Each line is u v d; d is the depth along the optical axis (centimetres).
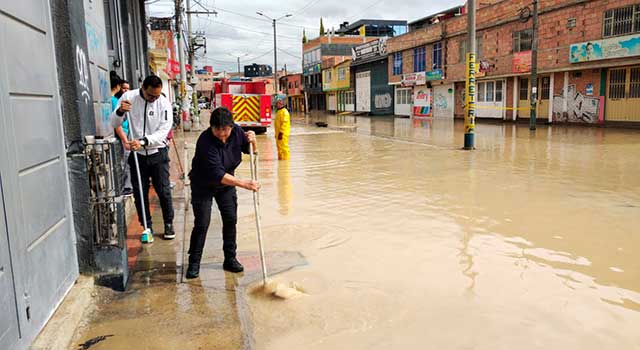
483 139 1658
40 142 318
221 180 415
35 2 322
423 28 3409
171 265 461
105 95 540
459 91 3150
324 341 318
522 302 373
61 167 361
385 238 544
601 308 362
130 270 446
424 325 339
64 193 364
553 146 1391
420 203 710
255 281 423
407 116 3825
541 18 2325
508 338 319
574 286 403
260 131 2150
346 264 463
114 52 746
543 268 445
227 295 392
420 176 945
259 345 313
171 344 312
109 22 735
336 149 1484
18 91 287
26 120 297
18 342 269
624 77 2008
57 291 338
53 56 354
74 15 371
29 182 296
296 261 473
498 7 2627
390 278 425
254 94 2130
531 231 560
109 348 307
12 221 268
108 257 394
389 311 361
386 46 4016
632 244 508
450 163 1115
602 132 1784
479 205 689
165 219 541
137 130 521
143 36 1073
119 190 404
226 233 444
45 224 319
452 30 3081
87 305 366
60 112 364
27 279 285
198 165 425
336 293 395
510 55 2553
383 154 1326
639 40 1850
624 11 1931
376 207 693
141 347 309
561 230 562
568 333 325
